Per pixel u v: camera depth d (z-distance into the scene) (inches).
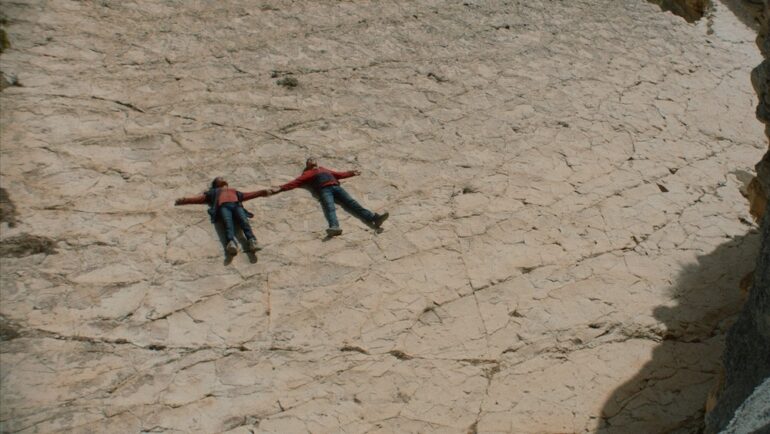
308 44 555.8
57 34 494.0
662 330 415.5
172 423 326.3
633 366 394.9
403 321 390.3
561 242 453.7
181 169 437.4
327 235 424.2
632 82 604.7
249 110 487.2
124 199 410.6
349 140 488.1
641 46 653.3
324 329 378.6
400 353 375.9
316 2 601.0
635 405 375.6
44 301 353.1
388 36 586.2
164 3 552.7
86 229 388.8
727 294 442.9
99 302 360.2
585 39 641.6
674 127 567.8
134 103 466.0
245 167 450.3
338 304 391.2
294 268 403.2
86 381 331.0
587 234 462.9
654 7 712.4
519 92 562.9
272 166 456.4
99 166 422.3
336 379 358.6
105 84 471.2
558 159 512.7
